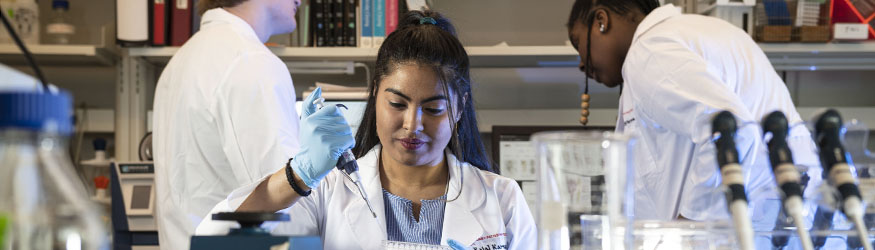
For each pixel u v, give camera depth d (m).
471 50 2.68
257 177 1.69
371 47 2.65
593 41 2.05
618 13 2.00
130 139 2.79
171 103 1.84
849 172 0.96
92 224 0.63
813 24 2.56
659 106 1.68
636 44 1.78
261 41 2.12
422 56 1.34
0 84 0.94
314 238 0.87
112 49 2.74
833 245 0.99
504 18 3.07
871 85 3.07
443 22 1.47
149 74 2.90
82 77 3.04
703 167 1.20
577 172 0.87
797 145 0.99
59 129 0.54
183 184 1.81
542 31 3.07
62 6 2.80
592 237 0.86
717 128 0.96
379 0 2.65
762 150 0.97
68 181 0.61
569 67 3.07
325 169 1.19
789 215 0.98
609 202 0.86
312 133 1.18
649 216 1.85
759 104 1.76
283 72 1.82
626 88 2.00
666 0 2.86
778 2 2.56
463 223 1.39
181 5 2.64
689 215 1.22
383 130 1.35
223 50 1.80
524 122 3.02
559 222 0.86
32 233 0.57
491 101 3.08
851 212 0.94
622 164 0.86
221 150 1.78
